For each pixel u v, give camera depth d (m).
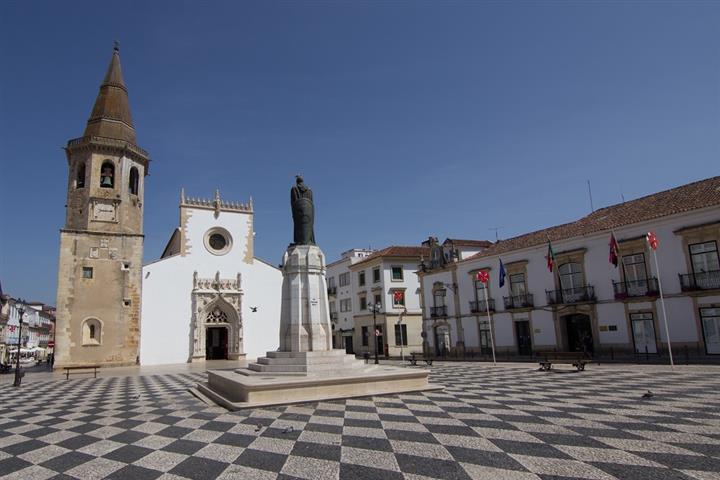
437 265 39.28
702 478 5.12
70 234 31.81
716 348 21.67
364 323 49.38
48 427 9.70
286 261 14.20
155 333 34.12
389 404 10.44
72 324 30.84
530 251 31.00
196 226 37.56
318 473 5.75
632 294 24.80
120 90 37.25
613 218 27.67
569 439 6.94
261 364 13.34
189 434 8.23
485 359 30.03
